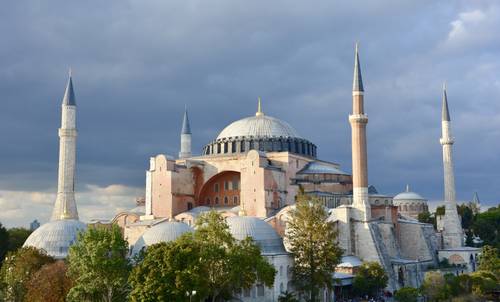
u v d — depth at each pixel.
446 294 103.44
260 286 92.69
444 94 160.75
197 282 71.81
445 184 157.12
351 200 138.38
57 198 140.75
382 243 125.56
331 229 98.94
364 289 109.31
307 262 94.75
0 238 120.44
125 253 79.81
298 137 155.88
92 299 76.69
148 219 138.75
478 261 135.38
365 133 130.00
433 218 187.25
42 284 77.12
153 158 144.62
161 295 70.31
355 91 131.38
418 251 138.62
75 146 143.75
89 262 75.81
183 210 142.62
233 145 150.00
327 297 104.31
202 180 147.00
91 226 83.31
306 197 100.38
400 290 104.62
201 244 77.88
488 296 110.44
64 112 143.12
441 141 158.88
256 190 132.38
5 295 84.56
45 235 101.31
